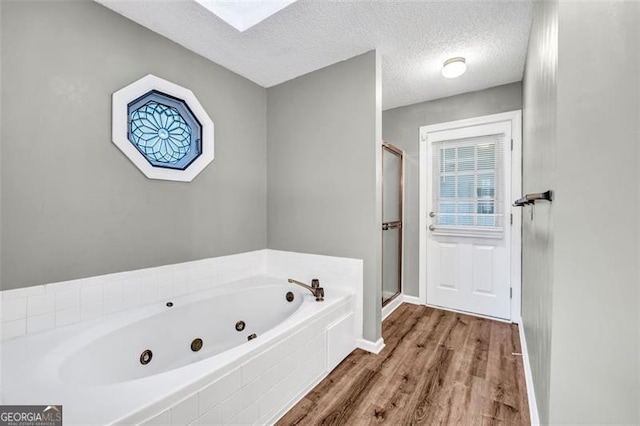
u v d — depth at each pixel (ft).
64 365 3.98
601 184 2.78
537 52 4.75
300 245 8.21
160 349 5.65
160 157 6.30
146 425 3.02
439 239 9.89
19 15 4.39
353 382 5.68
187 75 6.75
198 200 7.07
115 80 5.49
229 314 6.92
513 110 8.54
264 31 6.12
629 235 2.72
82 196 5.10
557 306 2.98
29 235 4.54
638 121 2.65
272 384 4.59
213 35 6.27
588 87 2.80
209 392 3.64
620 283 2.76
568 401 2.97
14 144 4.37
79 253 5.08
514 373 5.93
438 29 6.05
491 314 8.96
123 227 5.67
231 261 7.88
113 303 5.53
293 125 8.33
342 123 7.36
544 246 3.84
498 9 5.39
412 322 8.69
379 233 7.06
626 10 2.67
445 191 9.76
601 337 2.84
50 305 4.76
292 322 5.20
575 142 2.86
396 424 4.55
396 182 10.25
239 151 8.12
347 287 7.30
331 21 5.80
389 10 5.48
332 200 7.57
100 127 5.30
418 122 10.23
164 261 6.38
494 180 8.87
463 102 9.37
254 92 8.58
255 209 8.63
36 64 4.55
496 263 8.87
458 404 5.00
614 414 2.82
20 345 4.27
